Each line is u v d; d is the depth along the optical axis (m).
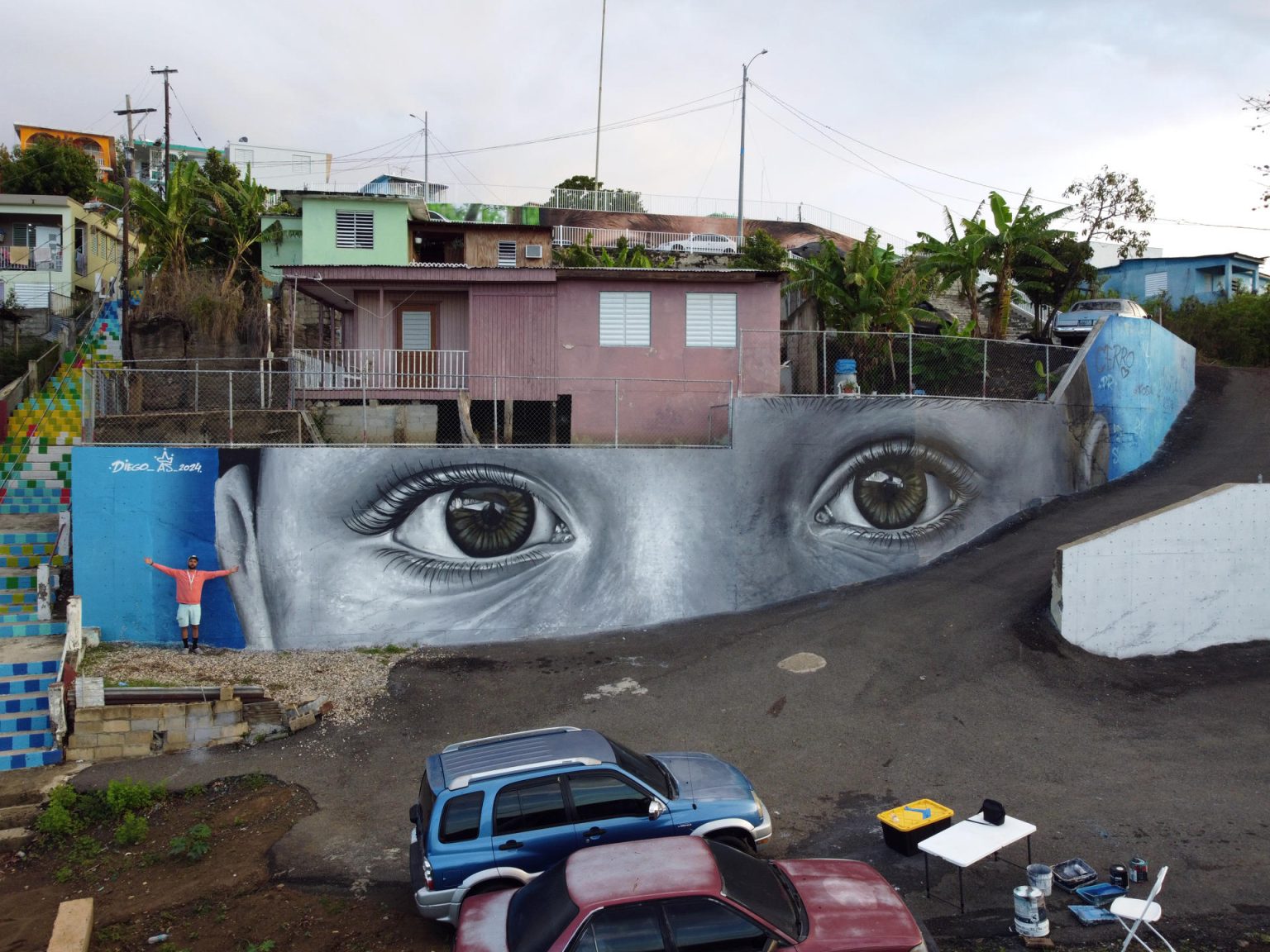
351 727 13.03
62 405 22.02
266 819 10.56
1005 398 20.72
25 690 13.00
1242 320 33.75
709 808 8.36
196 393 17.77
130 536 15.66
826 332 20.12
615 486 17.22
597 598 17.02
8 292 29.67
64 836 10.40
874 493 18.61
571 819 8.03
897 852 9.03
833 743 12.02
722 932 6.04
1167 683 13.55
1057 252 29.50
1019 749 11.59
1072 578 14.45
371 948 7.89
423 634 16.39
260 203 30.73
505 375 19.20
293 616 16.03
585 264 30.41
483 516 16.73
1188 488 20.69
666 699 13.62
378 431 18.66
